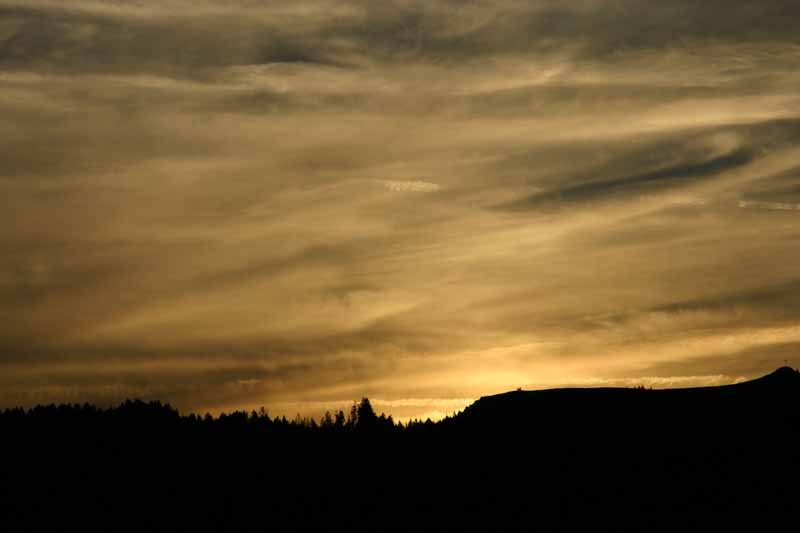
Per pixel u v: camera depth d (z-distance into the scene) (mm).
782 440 167500
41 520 167500
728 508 146250
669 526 141625
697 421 177375
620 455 167750
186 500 175125
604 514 147750
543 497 157000
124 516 169250
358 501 170250
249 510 171750
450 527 153500
